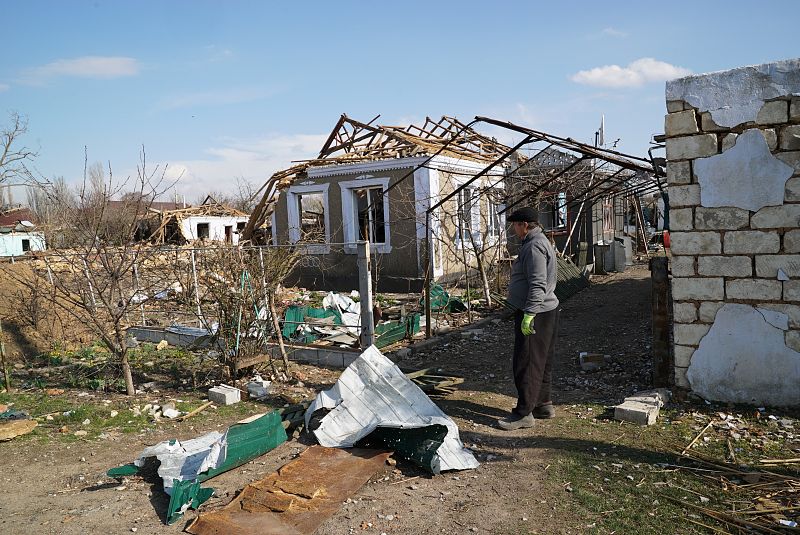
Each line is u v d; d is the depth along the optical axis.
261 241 18.03
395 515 3.81
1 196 22.67
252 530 3.56
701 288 5.60
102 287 7.13
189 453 4.76
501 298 12.34
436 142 16.47
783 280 5.24
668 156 5.65
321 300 13.67
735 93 5.30
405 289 15.27
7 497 4.19
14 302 9.62
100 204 7.18
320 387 7.06
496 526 3.66
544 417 5.63
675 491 4.00
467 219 14.54
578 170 13.21
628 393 6.25
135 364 8.34
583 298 13.57
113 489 4.29
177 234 25.64
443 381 6.67
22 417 5.94
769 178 5.21
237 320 7.30
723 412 5.38
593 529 3.58
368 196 15.92
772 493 3.88
